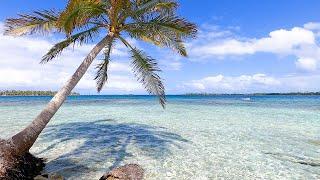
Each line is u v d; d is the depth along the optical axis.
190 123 24.28
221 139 17.14
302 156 13.23
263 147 15.05
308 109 41.19
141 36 12.67
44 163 11.38
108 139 16.61
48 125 22.69
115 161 11.94
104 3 11.02
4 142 8.72
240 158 12.82
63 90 9.79
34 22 11.03
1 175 7.89
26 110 36.97
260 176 10.41
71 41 11.71
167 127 21.89
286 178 10.21
